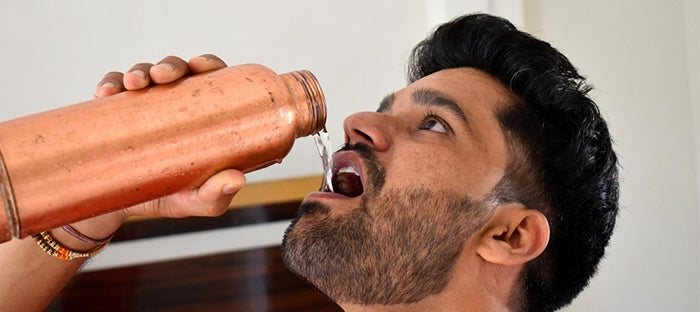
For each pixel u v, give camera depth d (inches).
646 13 71.4
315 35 77.7
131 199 32.6
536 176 44.5
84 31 74.9
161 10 75.1
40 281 46.6
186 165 32.9
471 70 47.1
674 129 72.1
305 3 76.2
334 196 42.5
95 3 74.0
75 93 77.2
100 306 73.7
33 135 30.7
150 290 74.4
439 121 44.6
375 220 42.0
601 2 71.4
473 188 43.1
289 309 75.4
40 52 74.9
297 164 79.2
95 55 76.0
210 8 75.6
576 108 45.0
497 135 44.3
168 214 42.8
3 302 45.9
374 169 42.6
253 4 75.9
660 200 72.7
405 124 44.8
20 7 72.9
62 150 30.9
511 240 44.4
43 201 30.6
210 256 74.9
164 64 34.1
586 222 46.6
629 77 71.9
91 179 31.3
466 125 43.9
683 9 70.2
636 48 71.8
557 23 71.2
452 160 42.9
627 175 72.2
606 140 47.1
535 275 45.3
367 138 43.8
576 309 73.1
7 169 30.0
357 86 79.8
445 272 42.6
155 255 74.2
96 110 32.1
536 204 44.5
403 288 42.0
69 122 31.4
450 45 49.4
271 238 75.7
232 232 75.1
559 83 45.1
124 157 31.8
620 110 72.0
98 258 73.6
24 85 75.9
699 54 69.7
